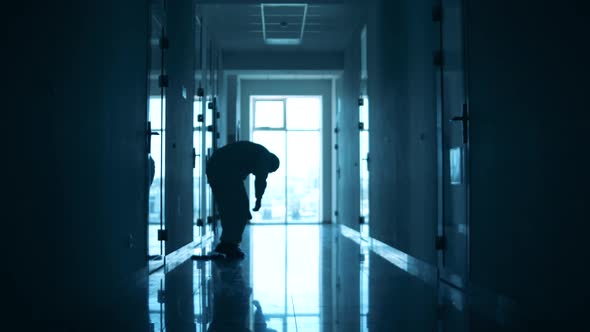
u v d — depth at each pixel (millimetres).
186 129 6277
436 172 4359
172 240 5426
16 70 2133
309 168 13398
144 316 3080
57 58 2537
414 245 5066
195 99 7051
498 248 3170
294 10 8023
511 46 2973
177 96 5695
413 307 3355
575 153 2336
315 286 4117
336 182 12008
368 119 7457
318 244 7613
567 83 2395
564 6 2414
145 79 4328
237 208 6043
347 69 9906
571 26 2357
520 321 2871
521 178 2861
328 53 10555
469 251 3645
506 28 3037
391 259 5859
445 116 4176
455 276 3988
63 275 2639
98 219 3176
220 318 3043
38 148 2338
